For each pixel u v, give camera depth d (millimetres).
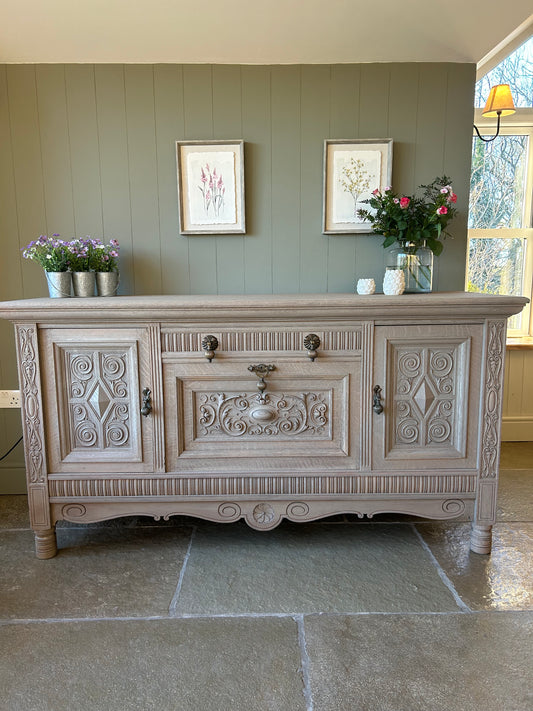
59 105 1994
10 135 2010
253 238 2086
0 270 2096
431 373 1627
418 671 1181
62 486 1657
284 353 1603
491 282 2895
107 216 2064
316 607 1422
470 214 2846
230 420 1646
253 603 1442
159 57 1957
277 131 2020
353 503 1676
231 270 2104
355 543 1791
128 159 2031
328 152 2023
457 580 1549
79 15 1773
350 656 1229
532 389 2881
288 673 1177
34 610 1418
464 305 1543
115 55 1946
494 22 1825
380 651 1246
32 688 1139
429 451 1660
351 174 2039
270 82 1991
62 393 1627
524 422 2895
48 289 2072
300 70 1988
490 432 1637
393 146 2027
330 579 1561
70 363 1618
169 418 1631
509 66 2691
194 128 2016
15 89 1981
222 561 1676
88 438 1653
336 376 1613
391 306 1544
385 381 1617
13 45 1896
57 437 1643
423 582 1541
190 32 1852
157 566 1648
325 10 1777
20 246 2082
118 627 1343
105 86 1987
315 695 1113
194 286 2111
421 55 1967
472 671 1180
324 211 2059
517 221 2857
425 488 1662
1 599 1470
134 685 1146
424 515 1687
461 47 1929
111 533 1884
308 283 2119
